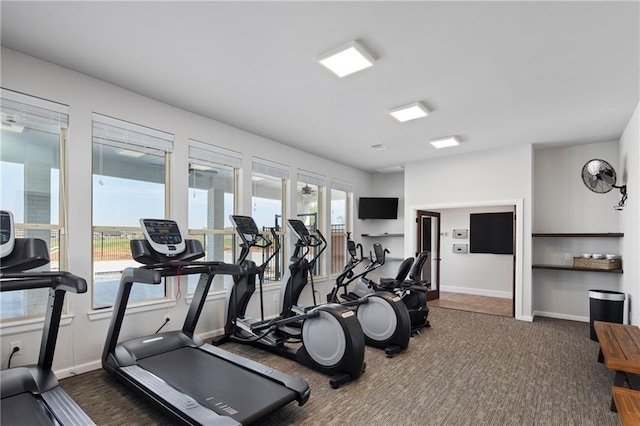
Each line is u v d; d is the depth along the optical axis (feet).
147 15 7.45
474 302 21.50
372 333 12.67
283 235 17.98
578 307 17.31
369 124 14.55
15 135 9.34
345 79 10.48
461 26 7.76
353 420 7.77
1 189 9.10
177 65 9.70
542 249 18.31
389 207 23.66
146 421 7.52
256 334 12.41
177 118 12.82
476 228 24.72
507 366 11.00
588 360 11.55
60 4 7.07
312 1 6.95
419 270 16.70
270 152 16.90
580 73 9.91
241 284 13.30
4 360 8.67
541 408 8.38
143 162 12.12
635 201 12.65
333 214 22.25
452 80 10.46
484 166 18.70
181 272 10.17
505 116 13.48
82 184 10.15
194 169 13.85
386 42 8.45
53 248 9.82
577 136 16.08
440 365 11.04
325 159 20.77
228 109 13.00
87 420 6.50
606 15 7.30
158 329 11.98
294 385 8.07
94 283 10.73
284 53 9.01
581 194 17.49
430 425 7.61
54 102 9.64
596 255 16.20
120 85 11.01
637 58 9.02
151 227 10.28
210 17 7.50
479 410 8.27
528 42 8.36
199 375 8.58
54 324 8.08
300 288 14.99
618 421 7.80
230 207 15.21
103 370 10.18
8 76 8.86
